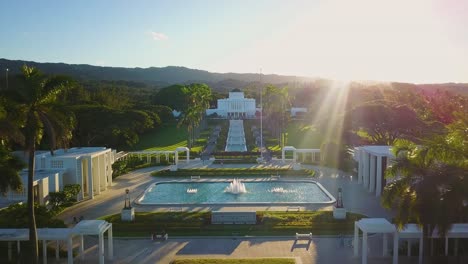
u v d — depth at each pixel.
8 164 42.50
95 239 46.06
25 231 39.72
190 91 150.00
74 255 41.16
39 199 55.19
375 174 68.06
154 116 150.88
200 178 80.31
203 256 40.22
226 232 47.66
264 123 178.62
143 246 43.59
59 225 44.38
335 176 82.12
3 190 35.66
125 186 74.75
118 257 40.47
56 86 34.66
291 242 44.44
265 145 127.44
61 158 64.38
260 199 63.69
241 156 103.62
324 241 44.78
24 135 33.53
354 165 85.25
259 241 44.84
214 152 106.31
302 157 103.31
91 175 65.56
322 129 109.69
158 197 66.06
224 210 57.09
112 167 83.56
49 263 39.12
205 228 48.75
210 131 163.00
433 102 128.25
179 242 44.72
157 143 136.50
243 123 184.12
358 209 57.50
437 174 29.59
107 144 109.25
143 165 94.12
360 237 45.38
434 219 28.73
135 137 112.69
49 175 58.66
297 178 79.75
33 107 34.38
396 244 37.81
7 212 45.88
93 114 106.81
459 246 41.03
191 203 60.06
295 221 50.94
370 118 93.25
